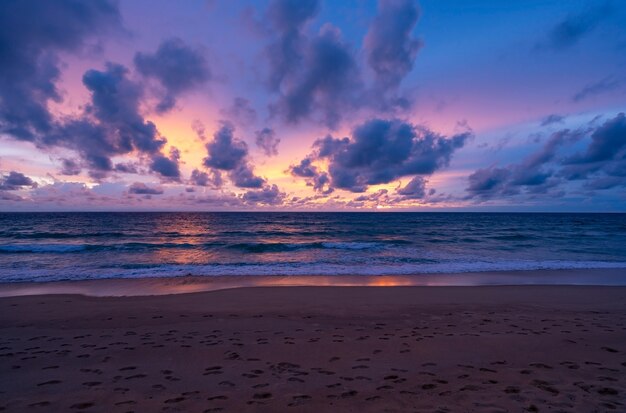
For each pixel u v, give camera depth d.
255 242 28.89
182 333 6.82
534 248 25.88
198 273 15.32
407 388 4.05
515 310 9.14
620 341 6.02
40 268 16.36
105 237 33.50
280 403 3.68
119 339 6.40
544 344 5.83
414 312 8.83
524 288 12.25
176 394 3.96
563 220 78.81
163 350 5.68
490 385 4.10
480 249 25.27
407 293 11.41
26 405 3.70
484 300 10.43
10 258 19.88
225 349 5.72
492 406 3.53
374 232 41.12
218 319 8.05
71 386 4.23
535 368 4.69
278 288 12.15
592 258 20.72
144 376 4.55
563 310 9.16
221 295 11.07
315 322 7.77
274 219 76.12
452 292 11.58
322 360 5.15
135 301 10.23
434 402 3.64
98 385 4.25
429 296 10.98
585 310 9.21
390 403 3.64
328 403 3.67
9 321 7.99
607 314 8.63
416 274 15.39
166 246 25.72
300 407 3.58
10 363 5.12
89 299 10.56
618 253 23.02
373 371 4.66
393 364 4.95
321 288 12.19
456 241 30.92
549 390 3.93
